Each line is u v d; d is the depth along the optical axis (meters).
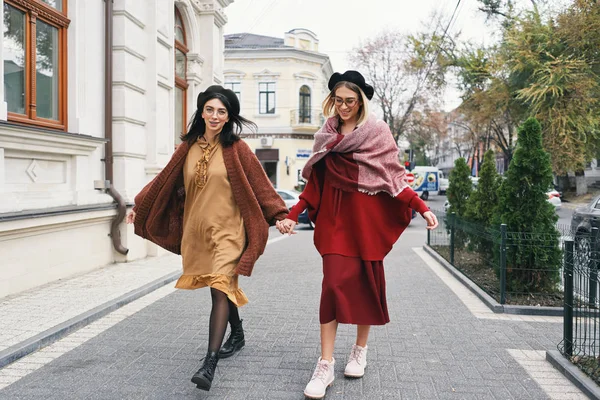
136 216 3.63
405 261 9.20
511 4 25.81
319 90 34.50
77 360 3.77
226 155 3.45
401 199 3.16
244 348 4.05
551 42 21.83
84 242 7.08
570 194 30.88
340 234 3.20
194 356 3.86
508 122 28.73
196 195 3.48
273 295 6.12
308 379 3.41
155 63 8.74
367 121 3.22
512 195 5.93
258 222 3.46
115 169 7.96
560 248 5.73
